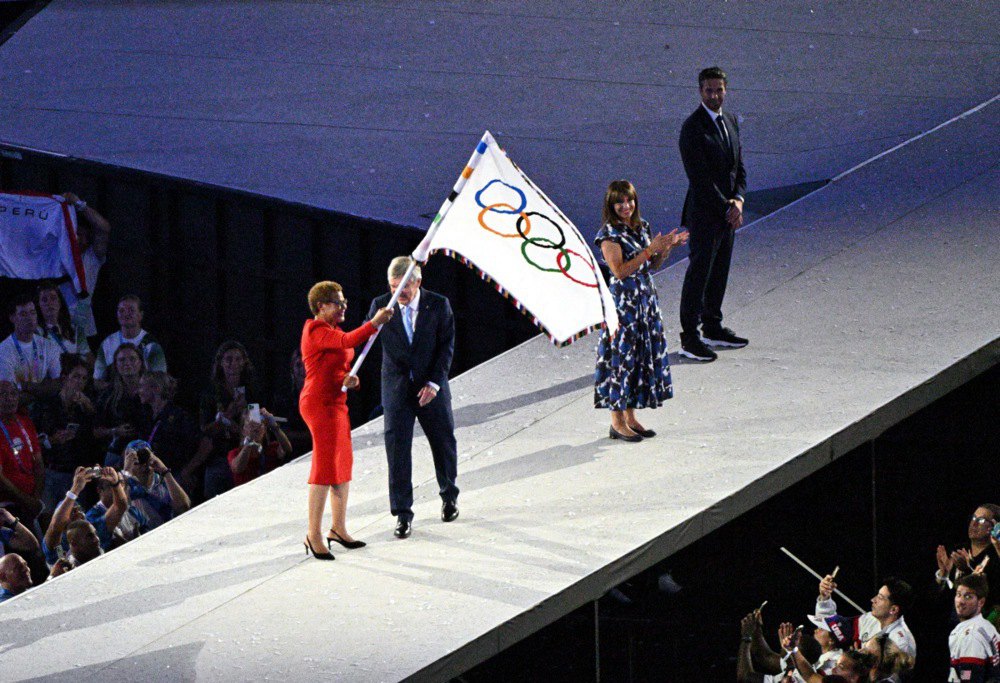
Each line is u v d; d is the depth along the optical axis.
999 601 31.95
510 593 26.31
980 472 37.00
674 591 34.22
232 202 45.62
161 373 41.69
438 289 43.75
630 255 31.39
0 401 40.19
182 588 27.91
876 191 42.38
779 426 31.36
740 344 35.16
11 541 35.81
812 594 35.78
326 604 26.58
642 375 31.66
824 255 39.25
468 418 34.25
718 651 34.59
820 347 34.69
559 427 33.31
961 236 39.12
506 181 29.31
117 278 48.66
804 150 46.56
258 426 39.88
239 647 25.31
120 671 24.94
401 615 25.89
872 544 36.34
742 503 29.14
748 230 41.19
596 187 44.88
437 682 24.44
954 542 36.59
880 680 29.19
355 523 30.00
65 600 27.94
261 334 46.44
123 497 36.03
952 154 44.03
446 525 29.30
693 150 33.78
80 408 42.69
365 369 44.84
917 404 32.22
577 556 27.33
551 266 29.48
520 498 29.95
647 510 28.70
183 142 49.78
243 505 31.86
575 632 32.38
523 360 37.38
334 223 43.72
